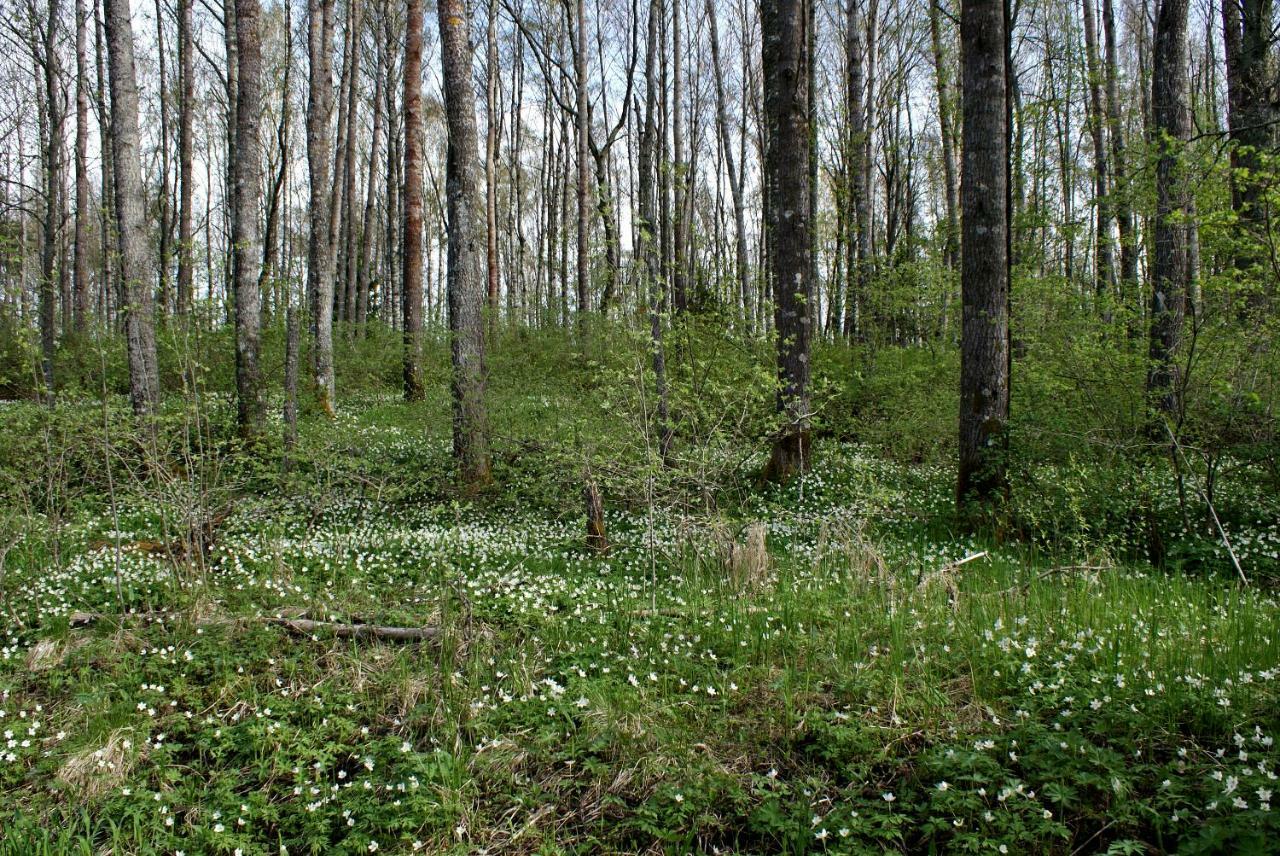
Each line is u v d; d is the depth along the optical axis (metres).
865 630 5.24
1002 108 8.09
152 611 6.17
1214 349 7.66
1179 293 8.55
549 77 24.17
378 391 18.95
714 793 3.73
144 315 10.49
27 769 4.22
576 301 22.20
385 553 8.05
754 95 26.06
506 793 3.92
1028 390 9.45
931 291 14.84
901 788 3.63
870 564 6.39
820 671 4.79
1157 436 8.12
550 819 3.75
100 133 22.95
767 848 3.45
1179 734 3.63
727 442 8.34
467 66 10.28
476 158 10.54
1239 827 2.87
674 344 9.48
